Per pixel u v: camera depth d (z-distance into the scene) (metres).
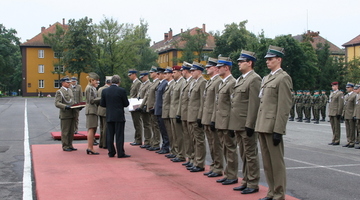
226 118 6.48
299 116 23.28
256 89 5.88
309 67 43.69
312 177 7.52
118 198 5.75
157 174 7.49
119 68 61.31
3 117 23.59
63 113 10.27
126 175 7.39
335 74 49.34
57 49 66.81
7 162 8.90
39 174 7.45
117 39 59.22
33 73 71.56
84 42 58.03
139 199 5.70
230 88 6.47
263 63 42.06
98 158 9.34
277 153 5.34
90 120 9.88
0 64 72.56
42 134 14.67
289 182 7.10
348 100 12.45
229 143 6.62
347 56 63.75
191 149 8.30
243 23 54.19
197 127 7.77
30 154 10.04
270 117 5.30
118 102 9.44
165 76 9.79
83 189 6.30
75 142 12.59
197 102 7.82
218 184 6.67
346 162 9.22
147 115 10.94
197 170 7.77
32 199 5.89
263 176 7.68
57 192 6.11
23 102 47.38
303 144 12.64
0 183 6.91
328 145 12.55
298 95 23.34
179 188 6.38
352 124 12.23
